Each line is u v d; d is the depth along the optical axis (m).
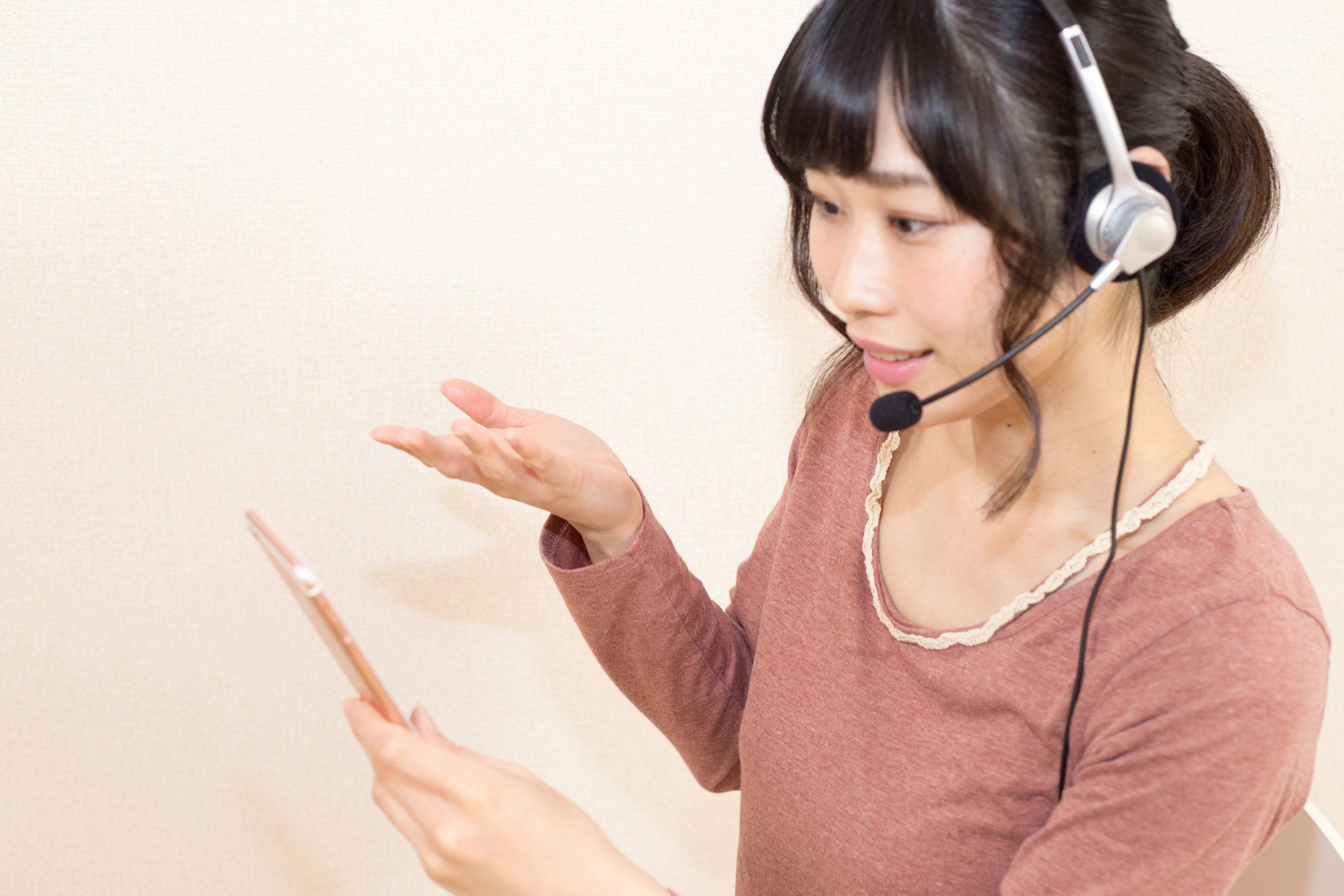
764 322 0.97
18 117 0.85
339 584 1.04
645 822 1.22
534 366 0.97
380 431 0.64
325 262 0.92
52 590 1.03
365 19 0.84
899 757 0.62
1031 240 0.46
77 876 1.17
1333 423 1.02
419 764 0.50
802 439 0.77
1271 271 0.96
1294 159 0.92
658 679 0.78
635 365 0.98
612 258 0.94
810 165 0.49
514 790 0.51
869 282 0.50
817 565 0.70
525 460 0.66
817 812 0.66
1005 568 0.60
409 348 0.95
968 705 0.59
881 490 0.67
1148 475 0.55
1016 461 0.58
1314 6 0.87
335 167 0.89
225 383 0.95
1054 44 0.45
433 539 1.04
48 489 0.98
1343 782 1.20
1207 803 0.49
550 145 0.89
